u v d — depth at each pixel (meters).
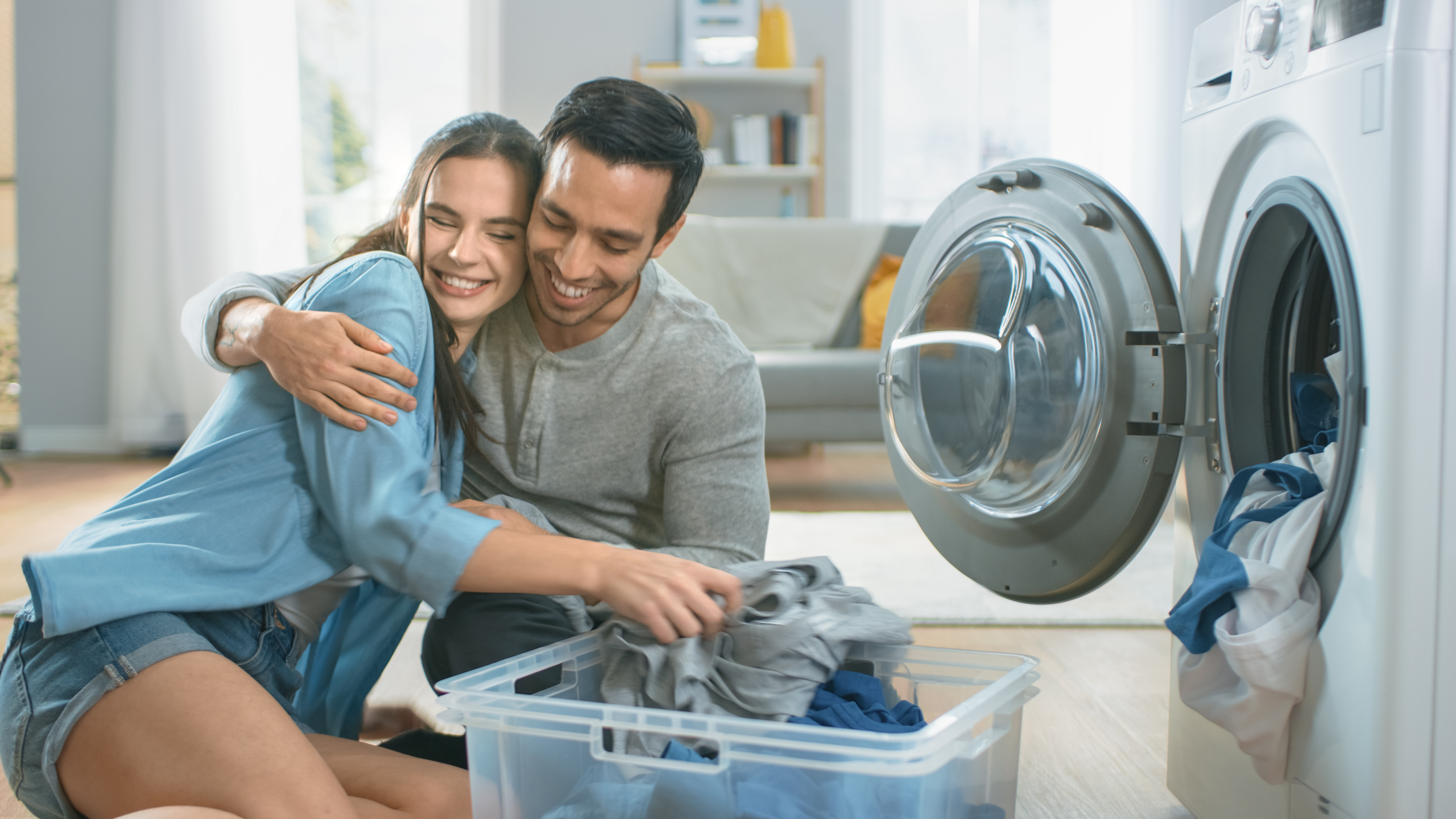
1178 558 1.15
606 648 0.91
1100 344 1.14
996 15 4.73
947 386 1.38
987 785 0.79
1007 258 1.29
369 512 0.85
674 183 0.95
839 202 4.86
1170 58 3.95
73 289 4.27
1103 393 1.14
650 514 1.20
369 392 0.86
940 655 0.91
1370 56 0.79
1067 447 1.18
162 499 0.86
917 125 4.82
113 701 0.77
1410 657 0.76
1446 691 0.77
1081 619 1.81
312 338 0.85
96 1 4.21
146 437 4.21
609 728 0.79
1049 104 4.75
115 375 4.23
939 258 1.47
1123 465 1.13
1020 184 1.29
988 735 0.77
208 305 1.00
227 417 0.93
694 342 1.09
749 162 4.79
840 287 3.88
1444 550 0.77
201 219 4.20
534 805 0.77
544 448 1.12
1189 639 0.91
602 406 1.09
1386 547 0.77
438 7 4.62
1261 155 0.99
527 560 0.84
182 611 0.82
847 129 4.84
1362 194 0.80
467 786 0.84
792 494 3.26
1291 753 0.89
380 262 0.92
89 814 0.80
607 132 0.90
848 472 3.82
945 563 2.23
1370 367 0.79
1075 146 4.40
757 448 1.13
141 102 4.16
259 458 0.89
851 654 0.95
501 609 1.02
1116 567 1.18
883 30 4.79
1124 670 1.56
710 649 0.85
